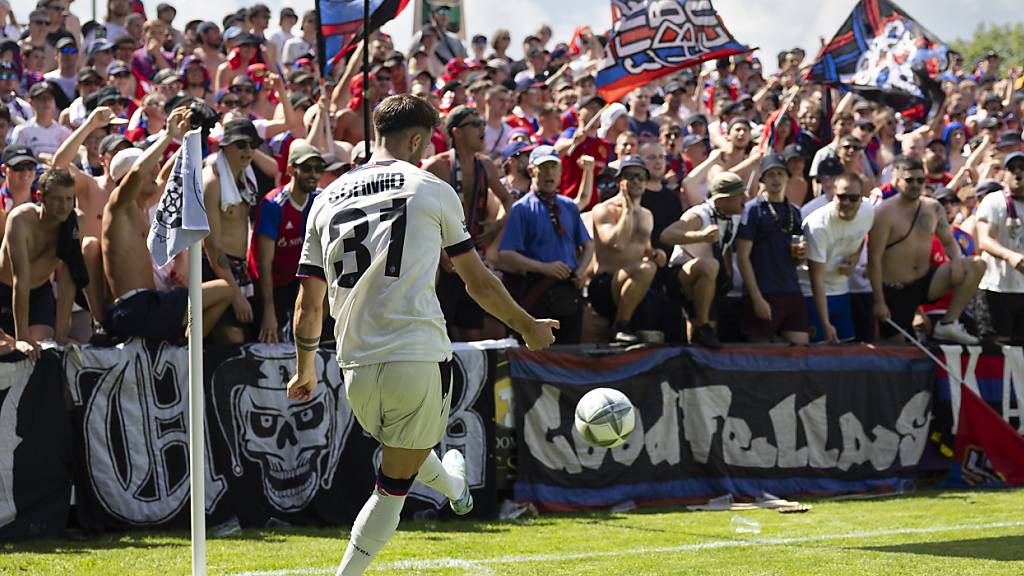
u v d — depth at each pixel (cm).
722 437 1725
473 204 1748
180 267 1538
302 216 1529
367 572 1091
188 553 1209
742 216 1803
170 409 1393
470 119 1739
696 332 1752
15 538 1287
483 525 1452
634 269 1692
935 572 1078
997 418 1878
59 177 1352
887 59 2297
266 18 2759
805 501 1720
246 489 1417
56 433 1331
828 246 1867
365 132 1580
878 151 2534
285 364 1461
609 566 1116
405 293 815
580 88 2566
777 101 2762
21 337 1332
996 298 2042
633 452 1655
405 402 816
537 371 1599
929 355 1889
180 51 2605
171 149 1800
